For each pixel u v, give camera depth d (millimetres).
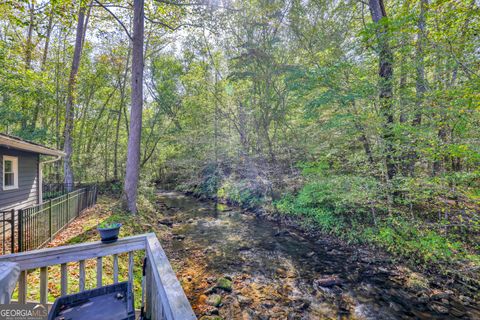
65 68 11539
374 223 6387
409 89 6012
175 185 17969
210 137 13492
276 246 6574
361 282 4629
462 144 4582
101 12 11586
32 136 10430
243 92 12078
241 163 12297
